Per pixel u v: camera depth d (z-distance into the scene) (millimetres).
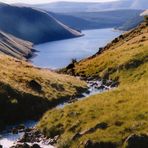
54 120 41375
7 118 46688
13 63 71438
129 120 34719
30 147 34625
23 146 34844
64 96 57562
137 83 55375
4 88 50500
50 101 53562
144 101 39062
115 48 98375
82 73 82312
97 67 80438
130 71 66562
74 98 58031
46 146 35438
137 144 30047
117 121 34781
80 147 31859
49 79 63812
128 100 41469
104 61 81938
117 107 39438
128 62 69438
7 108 47656
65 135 36094
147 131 31594
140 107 37344
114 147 30766
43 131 40062
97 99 45031
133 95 43219
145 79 57969
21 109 48812
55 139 36625
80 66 90562
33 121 47375
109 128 33750
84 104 43844
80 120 38188
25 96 51250
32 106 50312
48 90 57344
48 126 40344
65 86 62906
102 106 41094
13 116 47344
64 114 41688
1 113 46781
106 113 38062
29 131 41938
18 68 66438
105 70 73375
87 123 36938
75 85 65562
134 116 35219
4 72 58281
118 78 67562
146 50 72000
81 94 61312
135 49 78500
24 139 38344
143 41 90250
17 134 41438
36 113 49750
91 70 81000
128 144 30125
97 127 34781
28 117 48594
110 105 40844
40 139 38000
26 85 55750
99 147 31109
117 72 69625
